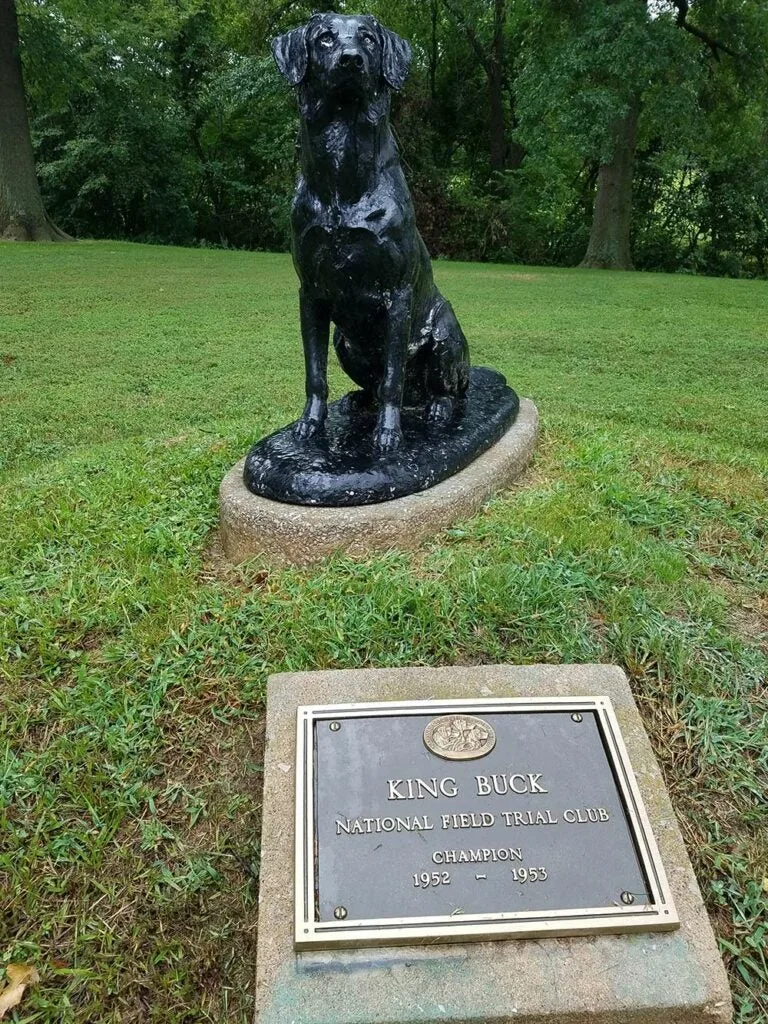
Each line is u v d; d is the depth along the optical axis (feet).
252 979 5.88
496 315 32.99
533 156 53.21
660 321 32.09
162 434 15.64
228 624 8.44
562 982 5.32
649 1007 5.28
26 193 54.80
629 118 56.70
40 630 8.58
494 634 8.06
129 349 26.03
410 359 10.99
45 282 37.83
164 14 66.08
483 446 11.19
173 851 6.56
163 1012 5.73
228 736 7.36
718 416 19.08
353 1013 5.17
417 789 6.22
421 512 9.41
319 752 6.43
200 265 46.14
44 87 59.93
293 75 8.73
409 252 9.64
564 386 22.11
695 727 7.29
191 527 10.57
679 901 5.74
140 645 8.27
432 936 5.42
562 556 9.33
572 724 6.70
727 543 10.18
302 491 9.29
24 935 6.09
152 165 70.38
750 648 8.24
